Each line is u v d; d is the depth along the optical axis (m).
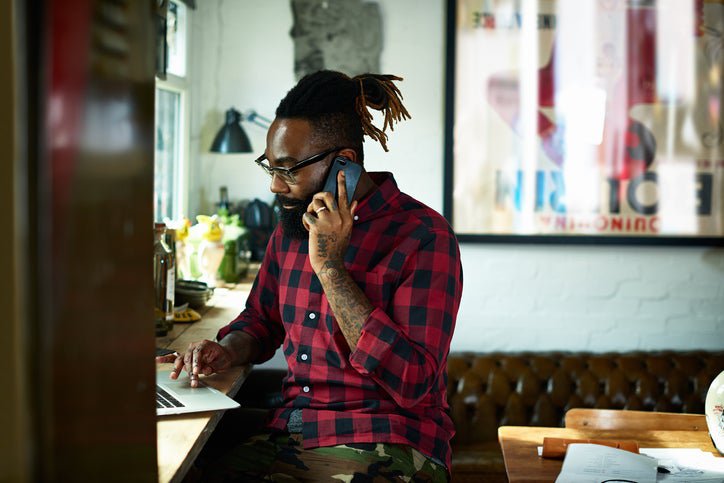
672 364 3.22
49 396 0.51
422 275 1.56
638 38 3.33
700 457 1.86
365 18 3.34
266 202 3.43
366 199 1.65
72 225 0.54
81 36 0.55
